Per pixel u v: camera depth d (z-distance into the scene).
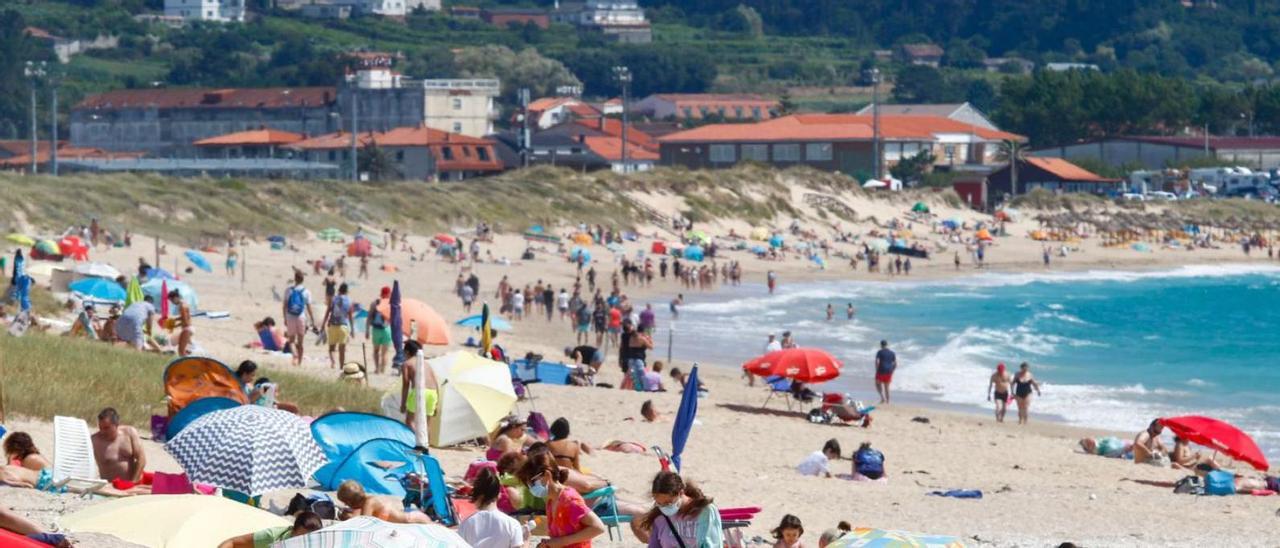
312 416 63.84
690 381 46.72
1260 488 63.12
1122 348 138.25
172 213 192.50
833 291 199.50
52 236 165.75
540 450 35.97
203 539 30.64
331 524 32.00
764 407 85.62
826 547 36.59
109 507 31.70
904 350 130.50
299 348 86.44
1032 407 97.69
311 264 174.38
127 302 80.56
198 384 53.75
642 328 128.50
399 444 46.81
